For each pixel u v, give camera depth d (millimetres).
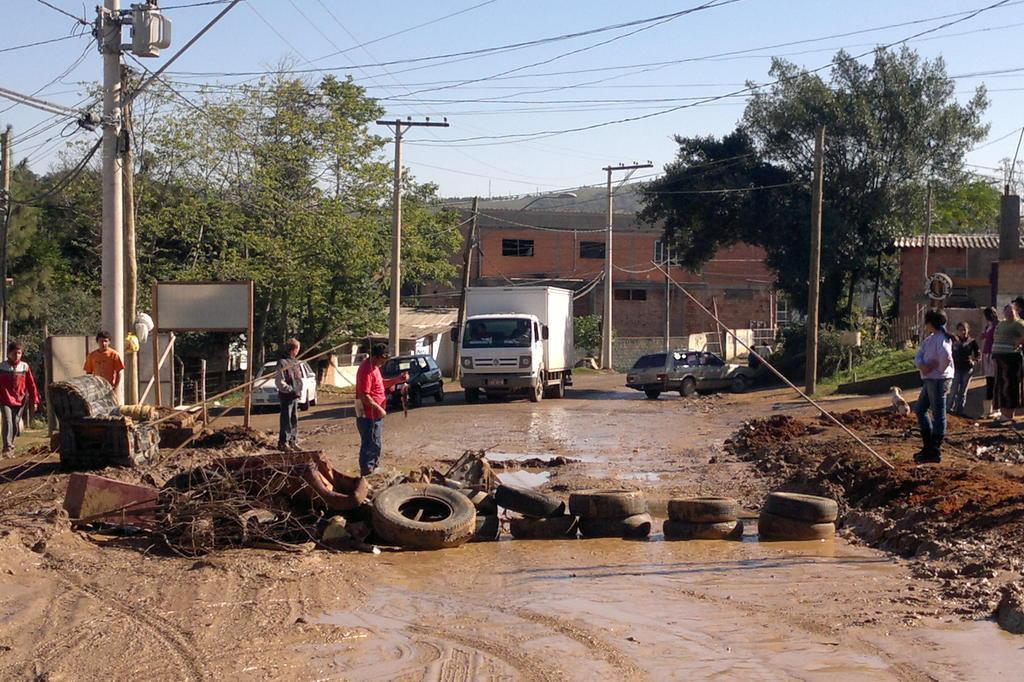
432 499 11711
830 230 44344
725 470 16531
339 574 9734
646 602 8641
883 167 44562
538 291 35125
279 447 17531
